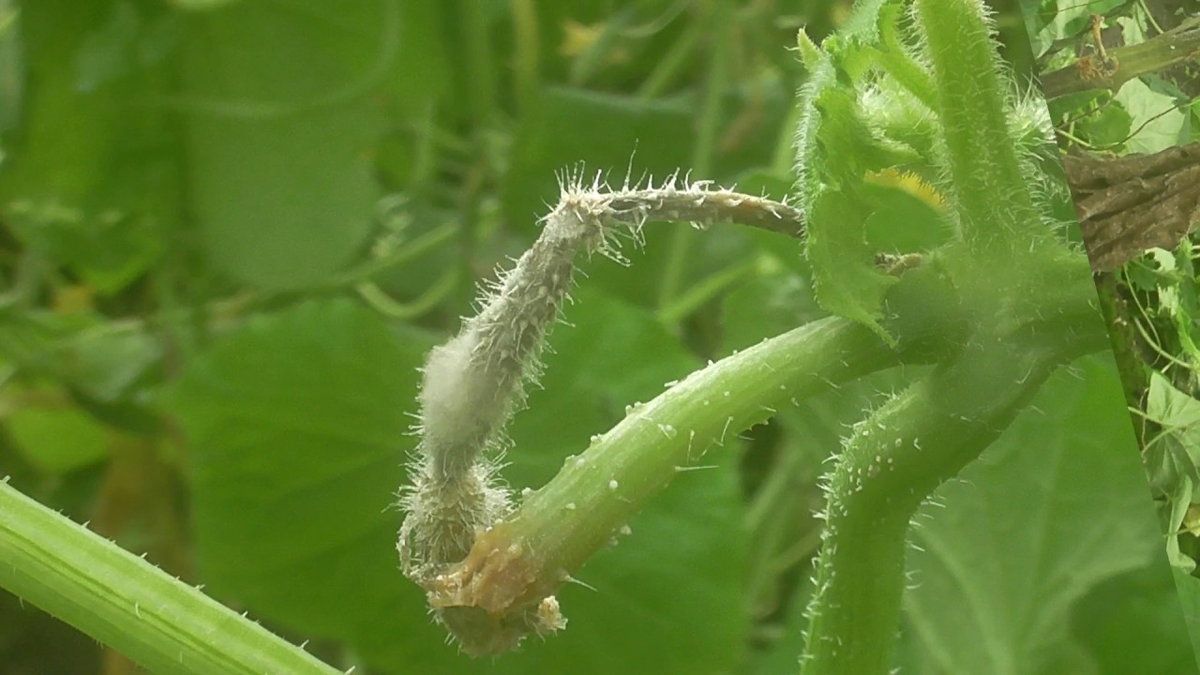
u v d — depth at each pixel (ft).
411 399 1.47
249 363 1.46
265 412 1.46
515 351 1.01
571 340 1.44
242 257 1.67
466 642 1.03
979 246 1.03
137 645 1.07
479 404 1.01
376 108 1.68
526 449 1.42
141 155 1.67
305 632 1.44
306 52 1.67
